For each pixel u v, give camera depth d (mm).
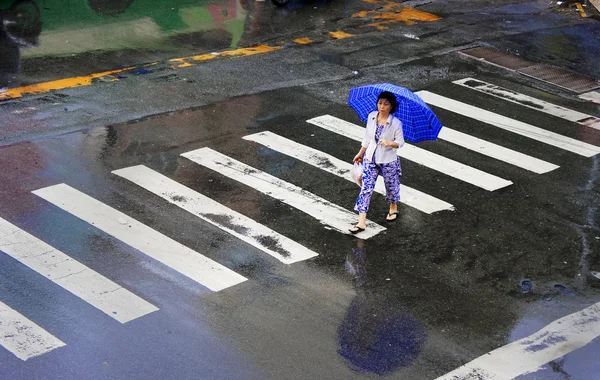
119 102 19938
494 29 26969
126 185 16078
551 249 14969
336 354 11742
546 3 30094
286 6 28219
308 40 25031
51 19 25688
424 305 13070
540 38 26453
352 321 12531
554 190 17125
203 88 21047
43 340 11633
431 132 14852
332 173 17156
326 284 13430
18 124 18422
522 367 11766
